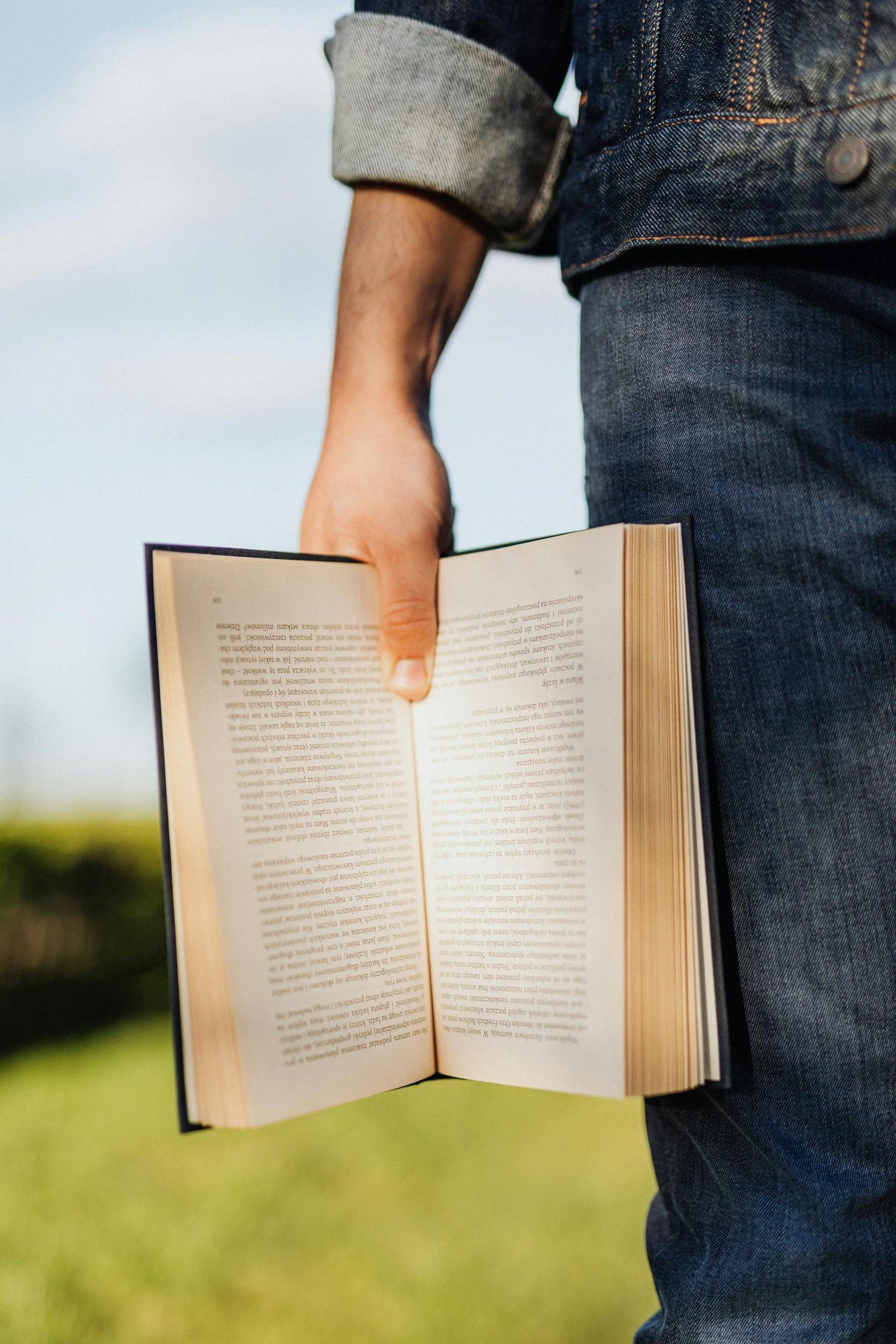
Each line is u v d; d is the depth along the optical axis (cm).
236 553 78
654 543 72
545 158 95
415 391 94
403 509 84
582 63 79
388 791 80
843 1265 67
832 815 69
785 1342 69
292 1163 399
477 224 96
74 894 903
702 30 70
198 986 72
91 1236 322
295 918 75
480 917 78
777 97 67
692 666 70
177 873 73
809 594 69
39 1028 817
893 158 64
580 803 73
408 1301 274
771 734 70
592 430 79
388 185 94
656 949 70
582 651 74
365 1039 76
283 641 78
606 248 75
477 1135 437
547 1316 263
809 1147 69
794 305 70
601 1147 419
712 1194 74
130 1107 504
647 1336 76
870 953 68
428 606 82
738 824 71
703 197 70
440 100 91
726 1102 72
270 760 76
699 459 72
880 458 69
